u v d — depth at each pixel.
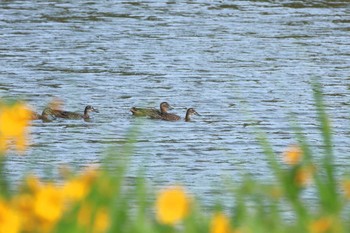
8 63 41.41
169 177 24.20
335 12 55.50
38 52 43.88
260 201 5.80
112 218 5.36
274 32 49.75
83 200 5.24
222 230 5.19
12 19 51.66
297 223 5.70
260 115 33.31
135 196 5.67
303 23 52.28
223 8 56.03
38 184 5.09
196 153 27.77
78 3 56.69
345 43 47.41
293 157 5.84
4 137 5.54
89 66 41.41
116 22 51.75
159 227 5.39
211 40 47.47
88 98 36.41
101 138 30.25
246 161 26.53
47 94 36.69
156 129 31.17
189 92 37.19
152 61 42.56
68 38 47.34
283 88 37.81
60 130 31.02
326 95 36.84
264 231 5.52
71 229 5.09
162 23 51.72
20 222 4.91
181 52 44.50
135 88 37.88
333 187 5.87
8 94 36.38
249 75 40.03
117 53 44.16
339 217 5.77
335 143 28.86
